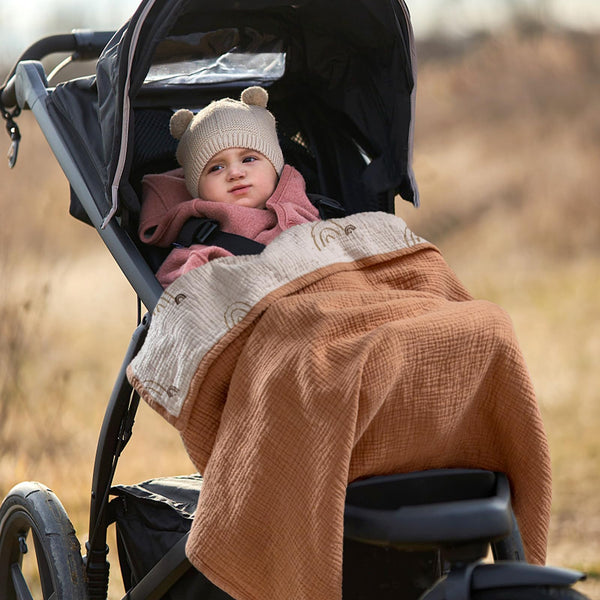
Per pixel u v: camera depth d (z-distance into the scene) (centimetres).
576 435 745
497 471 291
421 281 308
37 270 931
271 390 267
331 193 407
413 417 268
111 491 347
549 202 1589
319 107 416
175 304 291
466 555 259
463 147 1917
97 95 362
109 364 912
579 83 2141
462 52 2433
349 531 265
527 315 1102
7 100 411
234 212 348
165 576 312
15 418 695
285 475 262
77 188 349
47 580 363
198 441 283
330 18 379
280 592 267
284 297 284
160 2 310
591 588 491
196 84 411
